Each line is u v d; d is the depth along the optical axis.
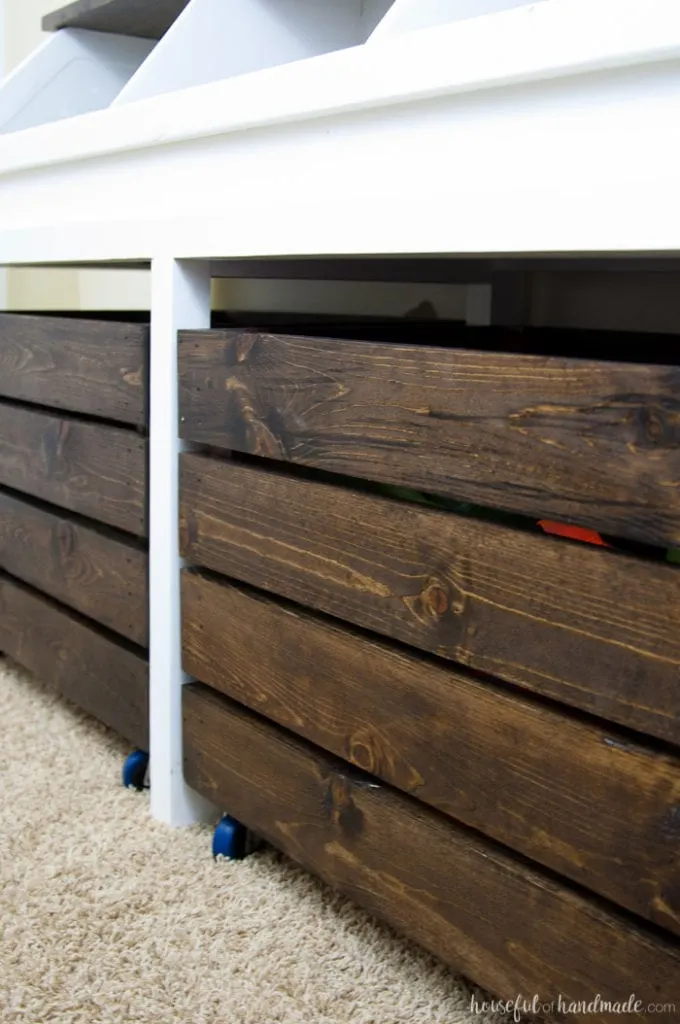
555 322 1.47
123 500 1.04
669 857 0.57
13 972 0.80
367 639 0.78
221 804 0.96
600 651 0.60
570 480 0.60
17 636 1.33
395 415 0.71
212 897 0.91
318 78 0.74
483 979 0.71
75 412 1.17
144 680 1.06
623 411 0.57
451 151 0.67
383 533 0.74
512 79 0.61
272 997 0.78
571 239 0.59
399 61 0.68
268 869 0.96
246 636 0.90
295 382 0.80
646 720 0.57
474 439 0.66
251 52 1.08
